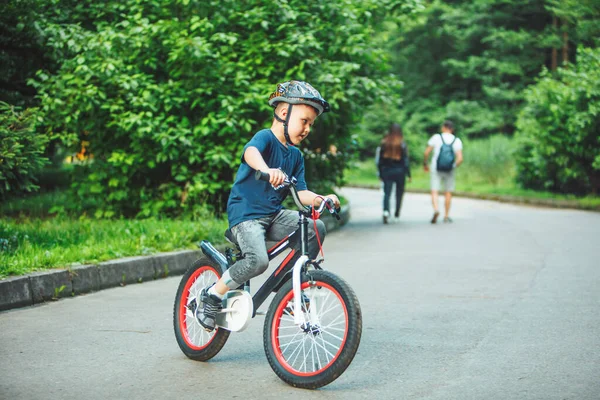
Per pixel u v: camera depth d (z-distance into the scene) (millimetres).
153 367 5867
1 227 10727
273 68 13875
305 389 5301
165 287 9352
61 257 9141
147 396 5145
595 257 11703
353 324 5121
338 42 14375
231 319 5684
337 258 11820
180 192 13961
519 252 12383
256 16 13703
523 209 21422
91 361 6012
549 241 13797
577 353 6227
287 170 5680
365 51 14680
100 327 7160
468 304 8258
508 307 8086
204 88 13477
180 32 13156
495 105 39375
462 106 39281
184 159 14062
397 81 15680
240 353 6316
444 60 41406
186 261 10633
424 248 13016
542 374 5637
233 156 13820
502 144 30797
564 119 22266
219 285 5707
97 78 13500
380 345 6531
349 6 14695
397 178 17703
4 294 7891
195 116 13992
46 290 8406
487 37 38000
